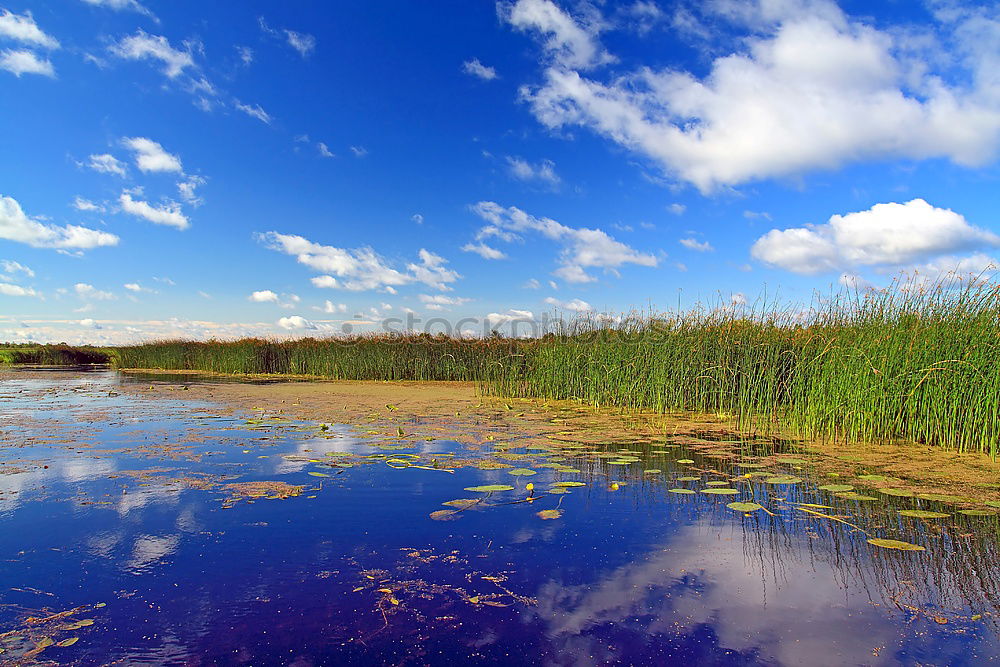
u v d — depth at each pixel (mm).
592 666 2133
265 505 4098
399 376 17891
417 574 2939
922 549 3270
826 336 7625
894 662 2158
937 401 6203
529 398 11672
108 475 4984
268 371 22359
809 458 5695
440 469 5230
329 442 6637
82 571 2977
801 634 2363
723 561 3111
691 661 2168
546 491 4500
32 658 2195
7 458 5719
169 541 3393
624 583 2840
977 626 2428
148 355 28203
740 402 8102
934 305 6574
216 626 2430
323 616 2514
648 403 9539
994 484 4648
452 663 2154
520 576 2920
